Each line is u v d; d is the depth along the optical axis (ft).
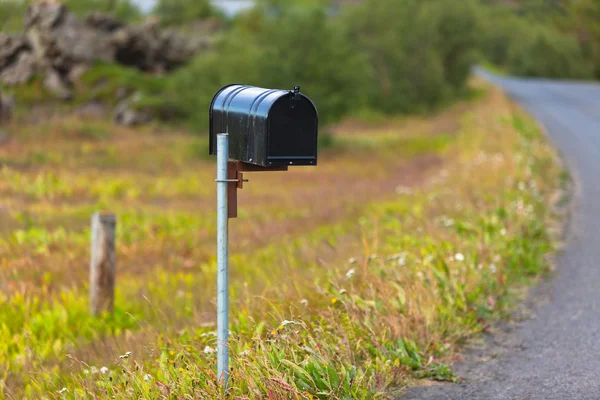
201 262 34.01
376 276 19.66
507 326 19.83
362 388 14.37
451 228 27.66
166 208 49.85
